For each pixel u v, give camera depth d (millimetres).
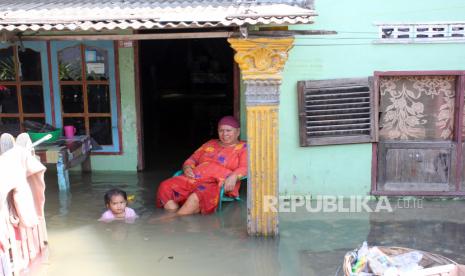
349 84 5680
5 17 4715
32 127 6539
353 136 5754
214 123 10055
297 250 4559
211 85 12234
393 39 5590
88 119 7004
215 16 4430
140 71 7023
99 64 6836
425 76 5715
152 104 10336
